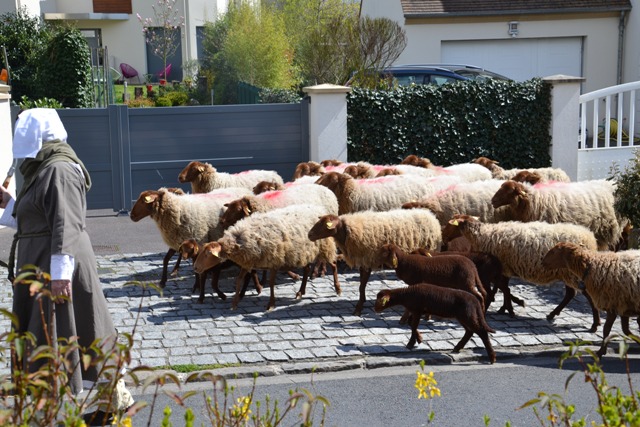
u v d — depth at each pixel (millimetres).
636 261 7031
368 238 8234
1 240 12297
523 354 7203
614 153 16562
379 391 6309
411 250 8438
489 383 6488
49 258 5027
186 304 8758
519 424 5617
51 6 31859
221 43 27703
